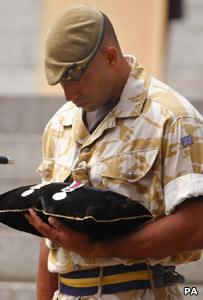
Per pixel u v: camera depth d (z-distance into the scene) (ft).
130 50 69.31
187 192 25.13
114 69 26.13
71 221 25.44
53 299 28.27
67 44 25.53
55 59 25.67
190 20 108.17
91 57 25.55
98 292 26.61
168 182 25.66
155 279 26.81
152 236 25.43
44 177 28.55
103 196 25.43
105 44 25.88
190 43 106.93
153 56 69.10
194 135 25.76
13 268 49.88
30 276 49.75
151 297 26.73
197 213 25.30
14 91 103.14
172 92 26.66
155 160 25.85
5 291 47.75
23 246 49.93
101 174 26.32
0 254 49.98
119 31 69.31
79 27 25.58
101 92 26.04
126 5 69.10
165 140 25.80
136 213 25.29
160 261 26.45
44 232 26.16
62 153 27.86
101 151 26.50
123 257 25.88
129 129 26.27
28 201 26.40
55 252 27.50
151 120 26.08
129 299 26.55
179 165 25.58
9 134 62.39
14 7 109.70
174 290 27.63
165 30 71.92
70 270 27.02
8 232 51.52
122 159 26.16
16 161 58.03
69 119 28.04
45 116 62.54
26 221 27.58
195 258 27.04
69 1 69.00
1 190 56.08
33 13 109.29
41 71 71.20
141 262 26.50
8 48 108.17
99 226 25.25
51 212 25.57
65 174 27.25
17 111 62.64
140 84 26.55
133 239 25.58
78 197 25.52
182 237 25.31
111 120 26.45
